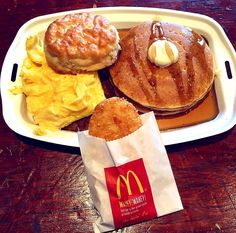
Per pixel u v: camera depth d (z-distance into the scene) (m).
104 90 0.35
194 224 0.30
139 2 0.41
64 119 0.33
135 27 0.36
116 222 0.28
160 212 0.29
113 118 0.30
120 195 0.28
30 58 0.34
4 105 0.33
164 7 0.41
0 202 0.30
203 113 0.34
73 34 0.31
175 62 0.33
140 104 0.33
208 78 0.34
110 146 0.28
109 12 0.38
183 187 0.31
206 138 0.33
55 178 0.31
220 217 0.30
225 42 0.37
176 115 0.34
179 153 0.32
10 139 0.33
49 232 0.29
